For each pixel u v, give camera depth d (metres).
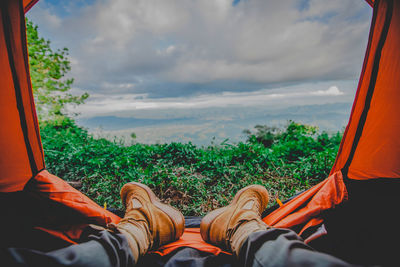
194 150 4.18
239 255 1.06
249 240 1.01
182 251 1.25
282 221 1.45
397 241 1.23
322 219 1.38
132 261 1.00
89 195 2.77
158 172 3.21
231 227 1.36
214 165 3.50
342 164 1.63
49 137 5.41
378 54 1.35
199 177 3.35
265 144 5.58
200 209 2.49
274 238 0.95
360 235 1.28
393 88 1.38
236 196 1.78
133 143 4.82
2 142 1.32
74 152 3.80
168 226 1.41
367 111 1.48
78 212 1.35
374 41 1.35
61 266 0.74
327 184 1.54
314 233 1.28
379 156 1.54
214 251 1.27
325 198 1.46
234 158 3.76
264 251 0.92
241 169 3.39
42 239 1.18
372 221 1.35
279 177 3.20
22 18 1.32
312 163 3.49
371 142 1.52
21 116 1.38
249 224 1.25
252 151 3.79
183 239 1.57
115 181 3.04
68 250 0.81
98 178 3.15
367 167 1.56
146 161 3.92
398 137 1.45
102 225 1.39
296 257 0.80
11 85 1.32
